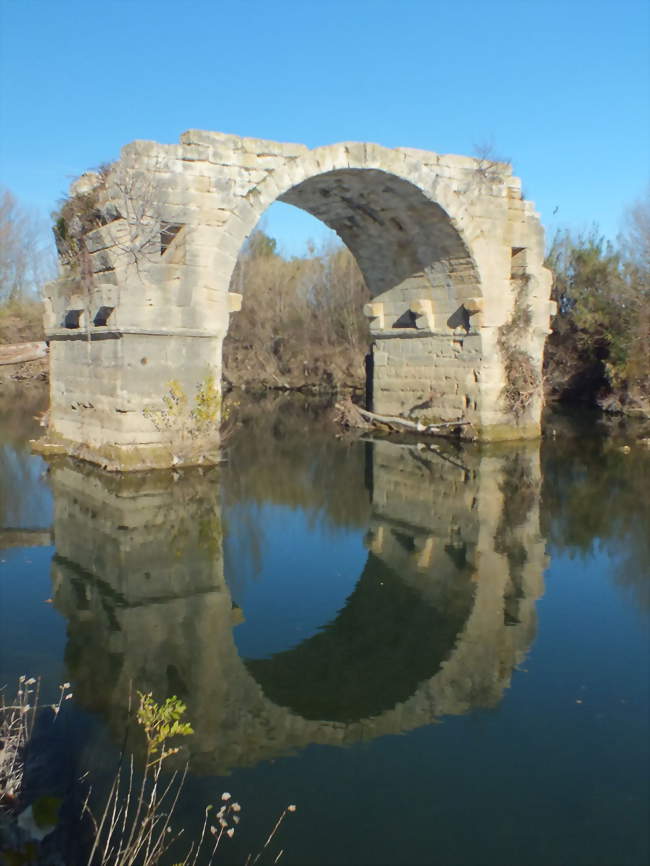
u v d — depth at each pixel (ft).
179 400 45.16
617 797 15.05
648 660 21.27
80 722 17.49
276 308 128.57
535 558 30.42
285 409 92.53
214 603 25.77
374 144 50.06
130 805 14.52
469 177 54.75
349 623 24.13
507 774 15.80
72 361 50.37
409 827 14.08
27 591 26.17
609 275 92.22
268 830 13.94
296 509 38.42
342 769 15.96
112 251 42.37
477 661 21.29
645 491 42.09
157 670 20.52
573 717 18.16
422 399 64.49
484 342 57.93
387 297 66.74
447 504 39.52
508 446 57.88
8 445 55.16
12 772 14.87
